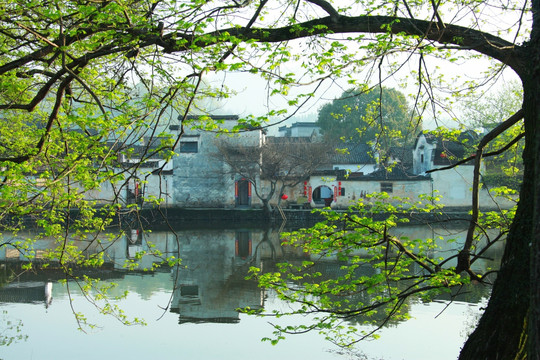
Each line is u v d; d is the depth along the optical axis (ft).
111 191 119.55
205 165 138.10
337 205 131.64
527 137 19.35
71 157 23.76
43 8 25.73
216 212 127.65
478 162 22.34
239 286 56.75
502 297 18.99
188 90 25.52
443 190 129.70
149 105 21.67
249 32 22.18
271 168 126.21
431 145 131.13
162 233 104.73
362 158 163.32
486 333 19.04
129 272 63.77
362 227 24.57
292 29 21.77
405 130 152.05
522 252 18.71
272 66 19.65
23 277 58.54
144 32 21.07
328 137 129.29
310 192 132.98
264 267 66.64
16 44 30.30
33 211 24.52
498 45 21.43
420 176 130.72
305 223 123.95
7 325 41.68
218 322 43.50
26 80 30.96
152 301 50.26
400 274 26.91
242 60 19.61
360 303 29.43
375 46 19.99
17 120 34.32
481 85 24.02
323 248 24.90
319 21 22.71
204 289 55.36
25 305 47.44
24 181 22.54
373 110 28.35
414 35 20.21
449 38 22.12
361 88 22.17
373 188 131.34
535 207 14.26
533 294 14.12
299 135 229.45
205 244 89.56
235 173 134.00
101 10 20.11
